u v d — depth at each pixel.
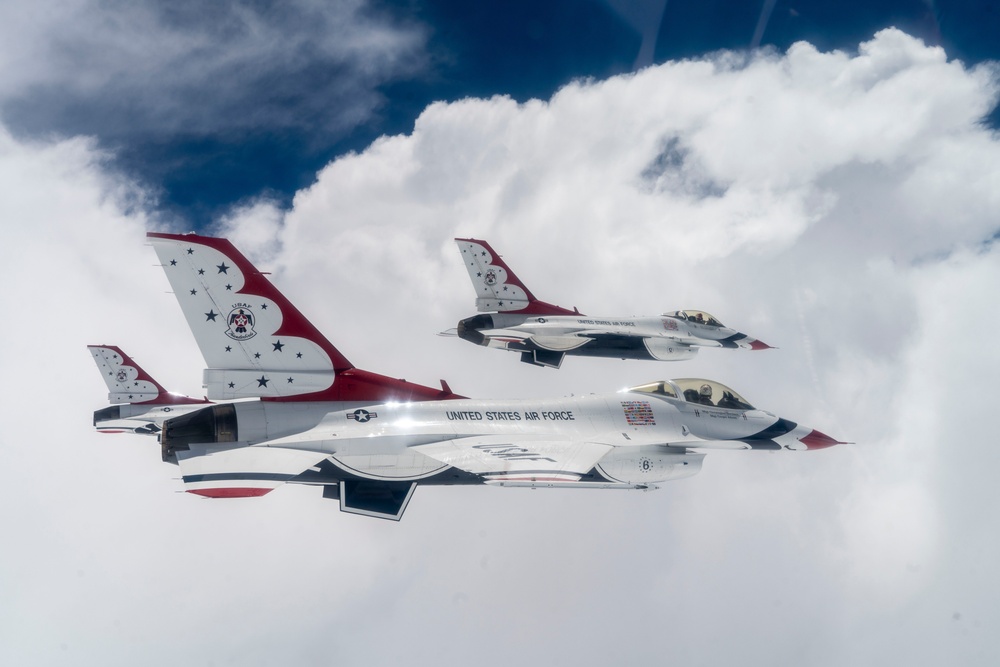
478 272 28.05
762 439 17.34
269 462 12.63
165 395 25.25
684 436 16.47
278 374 14.44
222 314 14.22
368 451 14.01
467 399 15.71
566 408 16.02
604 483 15.63
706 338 29.19
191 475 11.98
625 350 27.69
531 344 27.00
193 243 14.12
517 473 13.05
